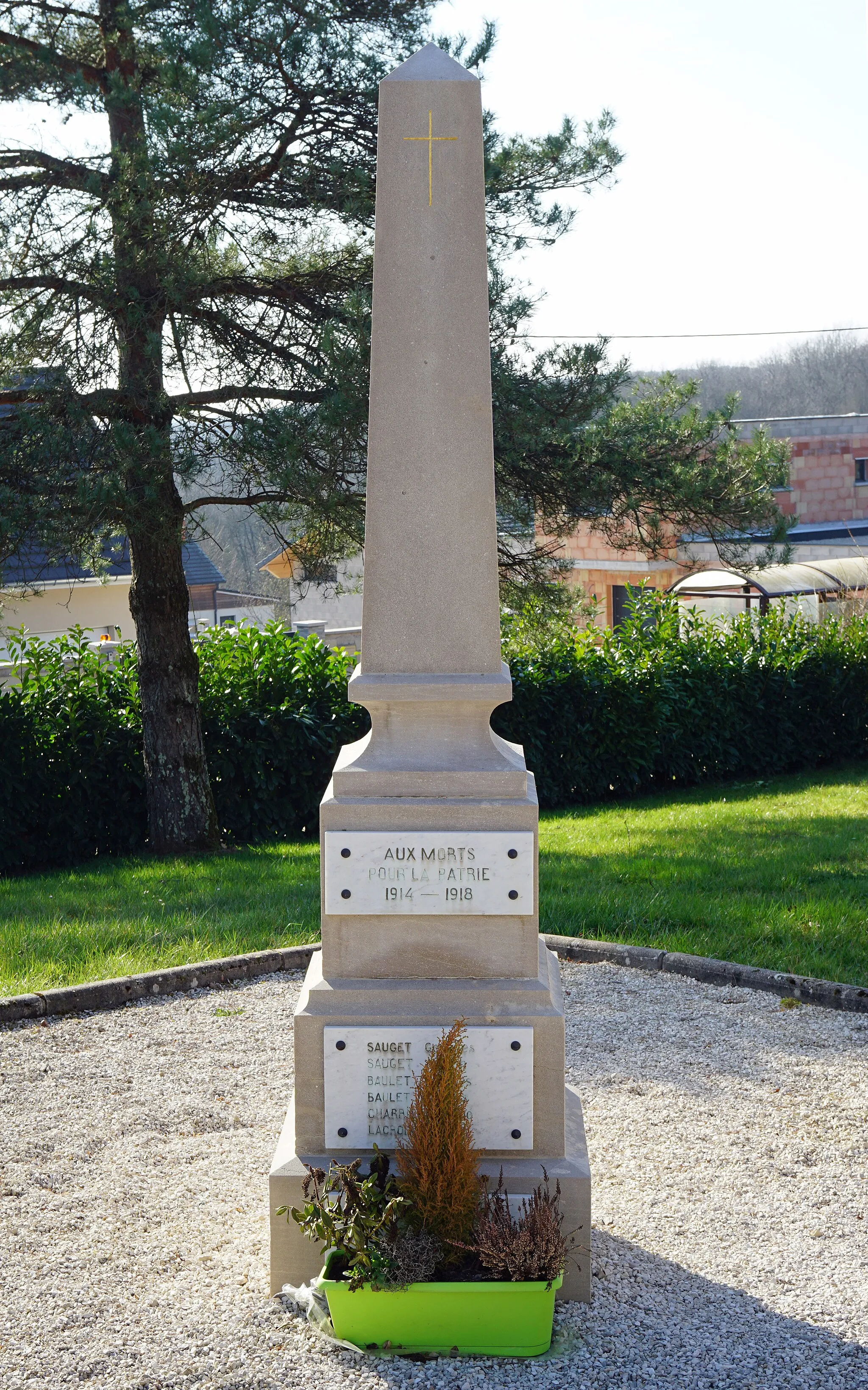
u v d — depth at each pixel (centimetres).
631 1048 550
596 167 993
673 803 1350
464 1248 327
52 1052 558
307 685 1211
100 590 2272
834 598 2088
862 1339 325
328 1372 312
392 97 356
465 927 359
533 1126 357
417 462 362
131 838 1129
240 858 1038
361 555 1168
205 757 1097
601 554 2620
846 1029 569
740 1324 333
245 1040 570
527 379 983
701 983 644
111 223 915
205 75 895
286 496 942
